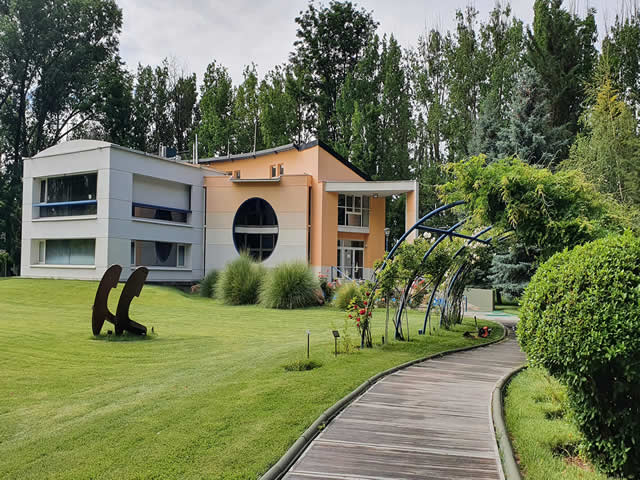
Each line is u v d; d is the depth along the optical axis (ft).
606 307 14.43
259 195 101.50
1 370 29.45
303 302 69.51
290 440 17.17
